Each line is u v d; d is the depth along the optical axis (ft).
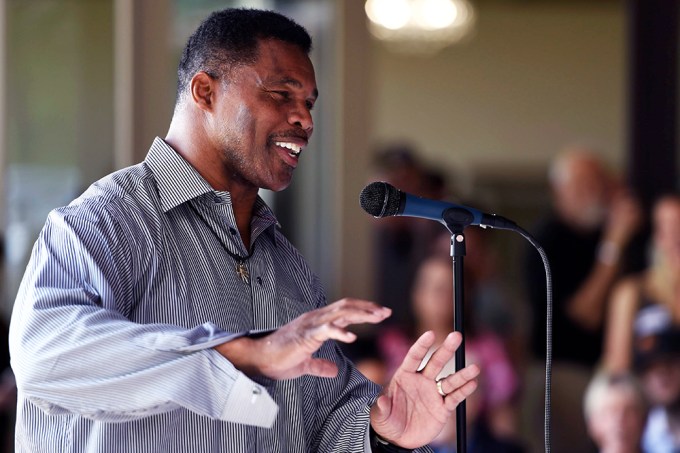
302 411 13.96
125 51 27.71
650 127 35.91
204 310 12.89
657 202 33.09
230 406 11.05
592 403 31.07
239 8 14.12
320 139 30.96
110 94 29.12
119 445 12.32
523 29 56.18
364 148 30.94
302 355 10.95
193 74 13.71
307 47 14.01
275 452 13.38
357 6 30.60
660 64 35.86
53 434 12.46
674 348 31.01
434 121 56.24
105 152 29.30
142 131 27.66
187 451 12.55
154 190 13.23
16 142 31.14
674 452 29.73
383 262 32.42
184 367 11.08
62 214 12.48
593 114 56.29
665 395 30.42
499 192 56.13
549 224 34.53
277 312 13.66
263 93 13.43
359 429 13.85
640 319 31.81
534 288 33.96
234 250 13.51
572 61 56.13
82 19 29.89
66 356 11.15
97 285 11.97
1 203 31.22
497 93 56.34
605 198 34.35
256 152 13.43
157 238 12.82
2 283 30.45
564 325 33.45
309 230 31.14
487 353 28.04
